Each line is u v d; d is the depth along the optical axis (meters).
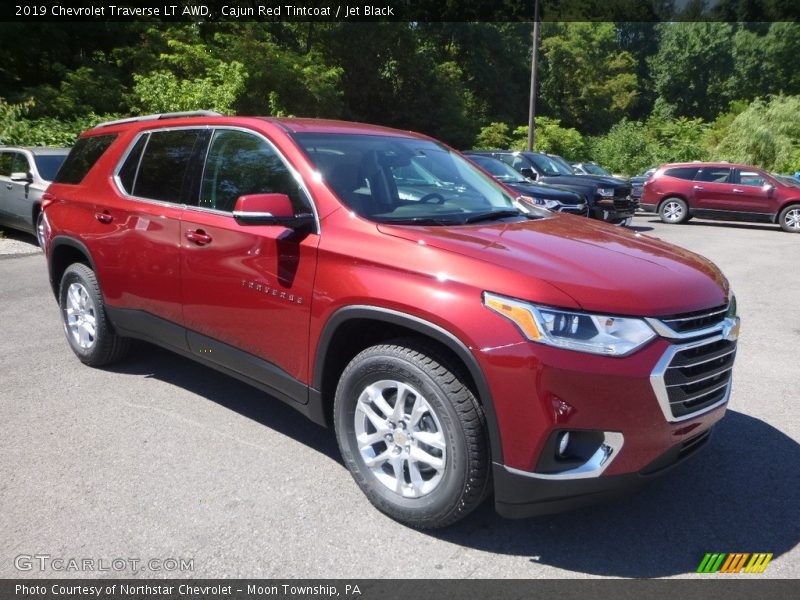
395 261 2.83
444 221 3.30
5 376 4.63
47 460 3.43
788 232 16.12
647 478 2.61
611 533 2.89
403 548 2.75
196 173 3.88
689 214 17.48
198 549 2.72
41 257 9.56
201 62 21.94
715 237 14.52
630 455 2.52
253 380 3.57
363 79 34.34
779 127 33.62
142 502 3.05
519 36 49.41
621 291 2.57
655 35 73.00
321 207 3.22
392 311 2.77
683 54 64.19
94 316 4.65
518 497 2.57
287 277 3.21
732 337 2.91
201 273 3.67
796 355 5.52
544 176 13.16
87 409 4.09
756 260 10.98
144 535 2.80
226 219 3.58
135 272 4.15
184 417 4.00
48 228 4.94
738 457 3.62
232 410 4.12
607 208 12.36
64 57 23.44
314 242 3.12
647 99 67.88
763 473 3.44
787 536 2.88
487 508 3.08
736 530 2.92
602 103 53.12
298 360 3.23
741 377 4.96
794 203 16.06
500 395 2.50
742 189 16.67
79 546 2.72
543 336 2.44
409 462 2.84
